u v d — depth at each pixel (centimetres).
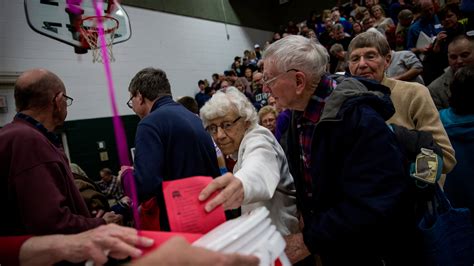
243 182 62
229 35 816
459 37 160
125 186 110
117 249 49
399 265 83
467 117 125
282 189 93
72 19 251
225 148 112
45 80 104
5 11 427
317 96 88
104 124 505
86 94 495
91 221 89
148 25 622
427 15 320
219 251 39
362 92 80
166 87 146
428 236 82
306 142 93
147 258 34
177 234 47
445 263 81
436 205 87
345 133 78
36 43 452
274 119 233
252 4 914
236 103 109
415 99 122
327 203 84
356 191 74
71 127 473
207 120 113
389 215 71
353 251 82
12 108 421
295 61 84
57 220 82
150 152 114
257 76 459
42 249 63
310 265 99
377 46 130
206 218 51
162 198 115
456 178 127
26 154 85
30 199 82
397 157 75
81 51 266
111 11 253
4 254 67
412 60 229
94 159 488
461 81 124
